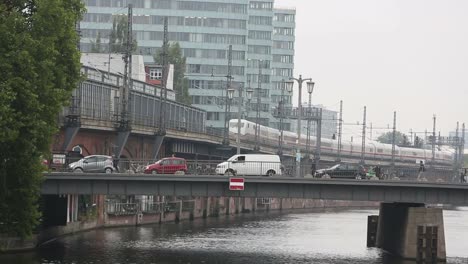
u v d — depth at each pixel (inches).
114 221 4653.1
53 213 3890.3
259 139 7003.0
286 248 3855.8
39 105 2593.5
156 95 5959.6
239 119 4896.7
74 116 4261.8
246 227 5275.6
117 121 4749.0
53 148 4165.8
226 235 4515.3
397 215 3747.5
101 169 3900.1
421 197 3393.2
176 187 3341.5
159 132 5295.3
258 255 3459.6
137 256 3238.2
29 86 2544.3
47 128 2682.1
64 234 3927.2
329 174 4121.6
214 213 6422.2
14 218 2829.7
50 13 2684.5
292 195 3356.3
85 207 4315.9
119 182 3326.8
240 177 3294.8
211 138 6323.8
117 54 6742.1
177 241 3973.9
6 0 2719.0
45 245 3476.9
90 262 2994.6
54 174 3272.6
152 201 5216.5
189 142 6225.4
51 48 2659.9
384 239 3996.1
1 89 2469.2
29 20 2694.4
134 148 5231.3
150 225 5022.1
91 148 4682.6
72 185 3314.5
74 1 2915.8
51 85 2677.2
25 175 2758.4
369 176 4192.9
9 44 2568.9
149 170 3991.1
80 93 4414.4
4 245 3142.2
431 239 3479.3
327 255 3587.6
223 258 3297.2
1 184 2711.6
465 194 3393.2
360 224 6038.4
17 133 2502.5
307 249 3855.8
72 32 2827.3
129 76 4795.8
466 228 5994.1
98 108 4891.7
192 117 6855.3
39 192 3100.4
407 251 3523.6
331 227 5600.4
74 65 2854.3
